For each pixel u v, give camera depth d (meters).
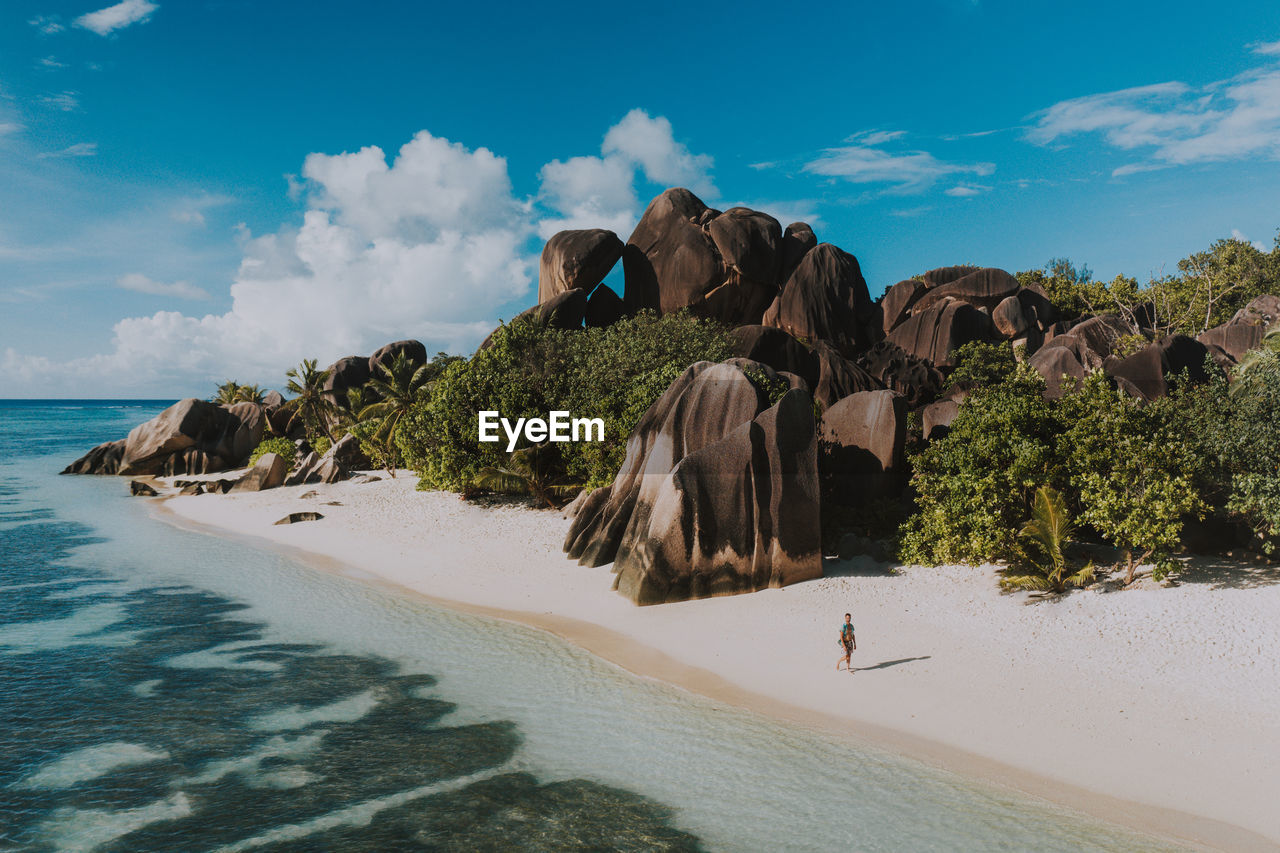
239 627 23.77
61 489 61.19
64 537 39.62
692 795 13.44
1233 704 15.12
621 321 44.53
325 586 28.84
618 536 28.75
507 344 41.47
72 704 17.86
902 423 30.17
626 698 17.70
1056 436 23.64
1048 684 16.78
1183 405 25.00
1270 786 12.61
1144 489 21.53
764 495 24.55
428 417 44.31
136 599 27.19
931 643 19.42
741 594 24.12
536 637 22.22
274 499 49.69
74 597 27.52
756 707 17.00
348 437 60.16
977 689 16.86
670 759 14.77
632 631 22.12
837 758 14.62
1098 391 23.33
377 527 38.62
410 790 13.78
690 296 57.09
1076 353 43.12
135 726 16.62
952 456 25.08
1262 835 11.59
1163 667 16.86
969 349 46.41
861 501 29.84
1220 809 12.25
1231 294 68.25
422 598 26.89
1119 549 24.20
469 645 21.69
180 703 17.84
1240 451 22.16
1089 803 12.73
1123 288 71.50
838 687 17.56
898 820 12.45
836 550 27.48
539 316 50.25
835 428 31.52
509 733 16.05
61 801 13.53
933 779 13.73
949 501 24.70
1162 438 22.27
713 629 21.64
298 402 74.62
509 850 11.86
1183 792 12.75
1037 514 21.41
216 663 20.52
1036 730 15.04
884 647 19.44
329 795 13.66
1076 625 19.39
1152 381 31.81
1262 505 20.67
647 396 32.44
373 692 18.38
